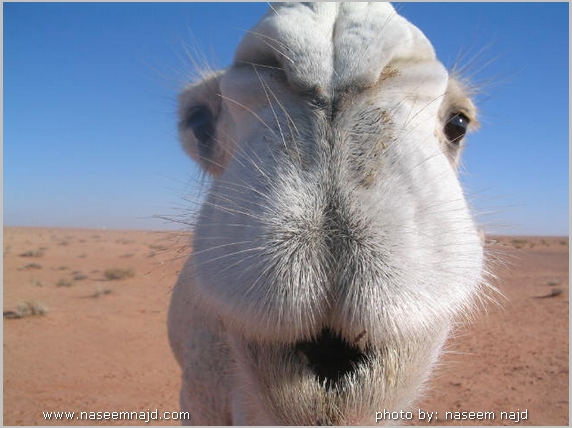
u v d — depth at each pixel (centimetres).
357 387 23
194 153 43
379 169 23
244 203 23
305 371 24
